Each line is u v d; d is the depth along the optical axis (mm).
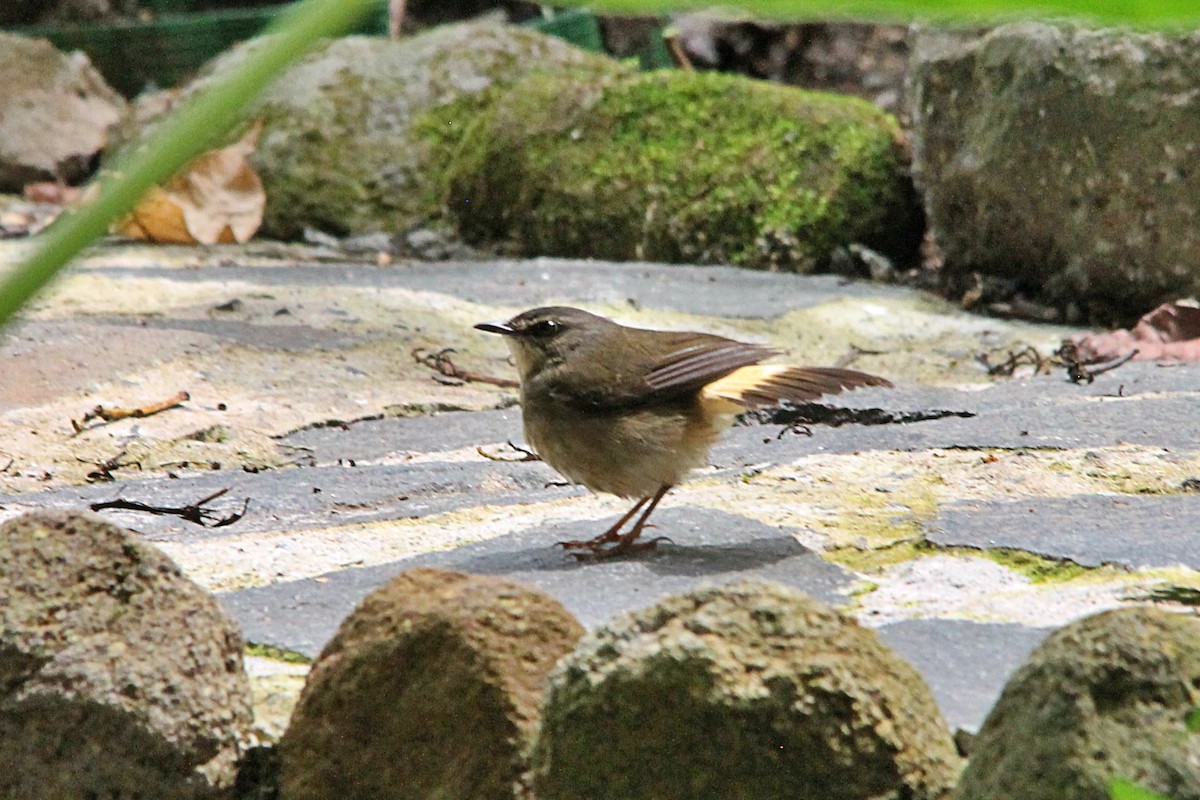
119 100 24188
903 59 24250
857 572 7949
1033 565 7898
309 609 7324
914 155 17578
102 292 15289
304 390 12531
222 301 15219
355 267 18078
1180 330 14367
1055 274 16109
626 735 4699
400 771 5262
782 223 18047
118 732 5273
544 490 10438
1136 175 15055
